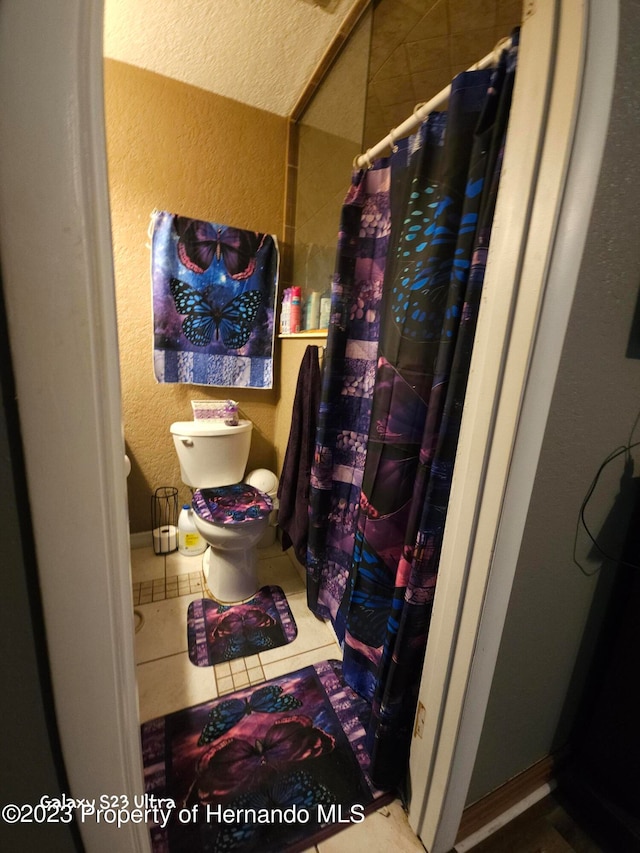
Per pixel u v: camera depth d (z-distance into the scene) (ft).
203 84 5.34
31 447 1.27
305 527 5.20
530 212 1.84
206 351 5.96
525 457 2.01
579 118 1.67
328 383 4.16
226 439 5.82
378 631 3.48
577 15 1.60
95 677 1.51
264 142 5.97
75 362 1.26
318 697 3.92
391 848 2.78
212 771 3.21
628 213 2.00
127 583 1.55
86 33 1.12
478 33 3.50
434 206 2.79
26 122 1.08
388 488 3.19
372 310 3.89
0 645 1.34
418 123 2.97
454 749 2.43
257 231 6.19
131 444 6.09
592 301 2.01
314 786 3.14
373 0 4.02
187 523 6.27
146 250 5.62
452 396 2.43
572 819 3.01
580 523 2.52
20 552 1.32
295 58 4.85
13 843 1.47
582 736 3.25
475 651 2.26
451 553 2.38
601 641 3.10
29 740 1.45
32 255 1.16
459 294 2.42
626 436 2.53
